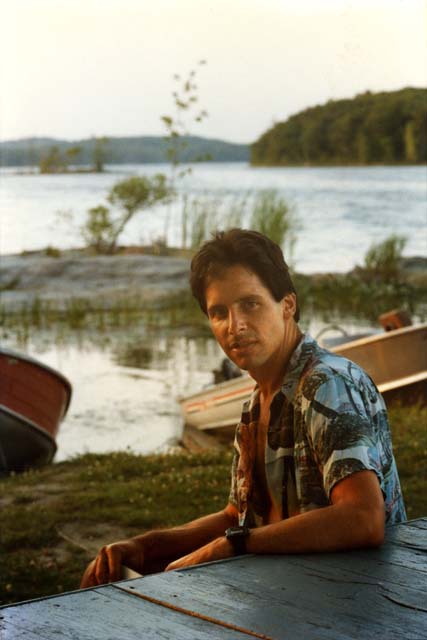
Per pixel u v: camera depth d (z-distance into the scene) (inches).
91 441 440.8
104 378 581.6
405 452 317.1
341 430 83.2
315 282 937.5
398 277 959.6
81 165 6412.4
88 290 932.6
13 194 3678.6
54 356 660.7
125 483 313.7
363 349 412.5
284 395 89.7
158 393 537.0
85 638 59.2
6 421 396.8
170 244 1486.2
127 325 780.6
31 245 1695.4
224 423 438.3
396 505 90.6
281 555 79.0
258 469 93.8
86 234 1334.9
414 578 70.3
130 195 1254.9
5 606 66.0
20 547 246.8
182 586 69.7
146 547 103.0
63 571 224.5
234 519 105.0
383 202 2220.7
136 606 65.2
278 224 932.0
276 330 90.9
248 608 64.2
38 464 413.7
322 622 61.2
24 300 898.1
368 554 77.5
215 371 491.5
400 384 409.1
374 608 63.7
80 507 280.2
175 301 860.6
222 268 90.6
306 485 86.9
